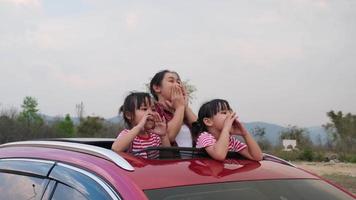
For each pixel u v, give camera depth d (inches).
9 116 1676.9
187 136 200.4
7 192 159.8
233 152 176.4
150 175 138.2
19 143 179.9
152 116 180.7
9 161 167.9
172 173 141.9
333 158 1338.6
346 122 1738.4
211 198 135.8
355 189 635.5
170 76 203.6
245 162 166.2
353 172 912.3
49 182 149.0
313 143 1750.7
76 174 143.8
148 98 182.7
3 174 166.1
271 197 144.0
